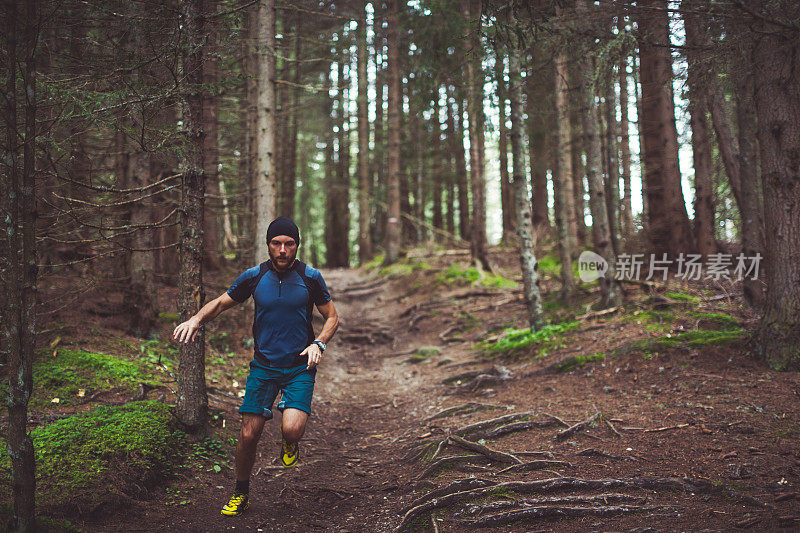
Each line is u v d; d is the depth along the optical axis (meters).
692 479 3.69
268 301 3.40
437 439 5.09
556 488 3.72
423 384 7.96
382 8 12.37
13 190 2.64
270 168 8.34
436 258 17.23
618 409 5.40
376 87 23.66
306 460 4.94
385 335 11.80
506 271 15.59
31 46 2.72
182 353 4.51
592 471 4.07
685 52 5.06
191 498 3.74
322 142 25.70
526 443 4.81
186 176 4.36
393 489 4.30
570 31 5.61
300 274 3.46
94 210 4.18
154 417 4.32
